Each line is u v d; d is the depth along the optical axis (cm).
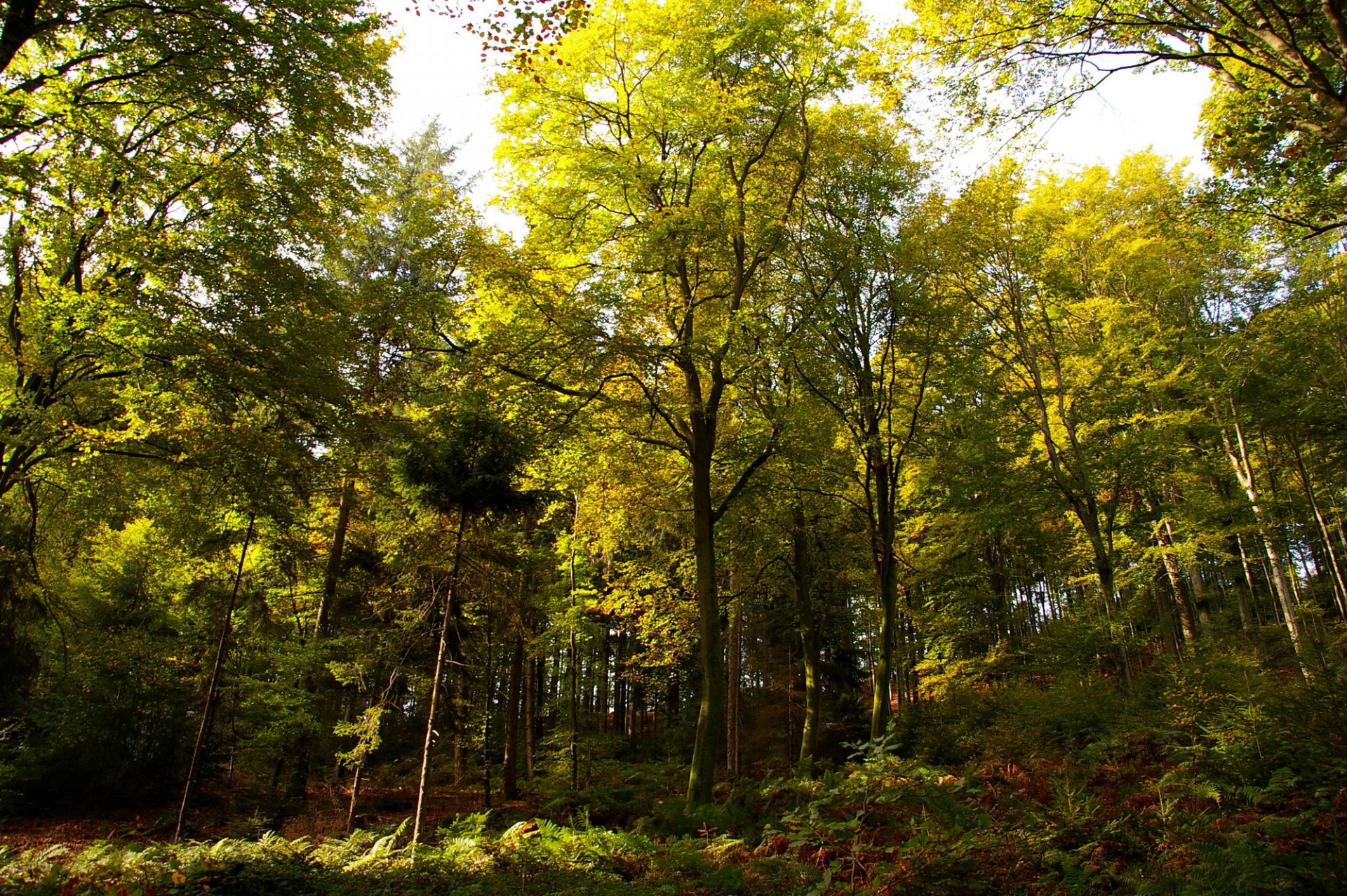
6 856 803
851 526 2023
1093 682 1291
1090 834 671
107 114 1123
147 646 1528
